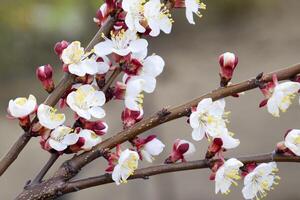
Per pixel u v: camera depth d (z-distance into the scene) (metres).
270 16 3.85
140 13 0.71
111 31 0.72
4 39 2.79
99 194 2.23
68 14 1.96
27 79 3.00
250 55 3.45
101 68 0.73
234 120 2.87
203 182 2.47
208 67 3.30
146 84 0.73
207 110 0.72
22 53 2.90
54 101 0.72
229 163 0.71
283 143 0.73
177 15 3.66
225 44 3.58
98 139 0.72
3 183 2.44
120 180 0.71
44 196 0.72
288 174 2.52
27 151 2.60
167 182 2.26
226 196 2.40
